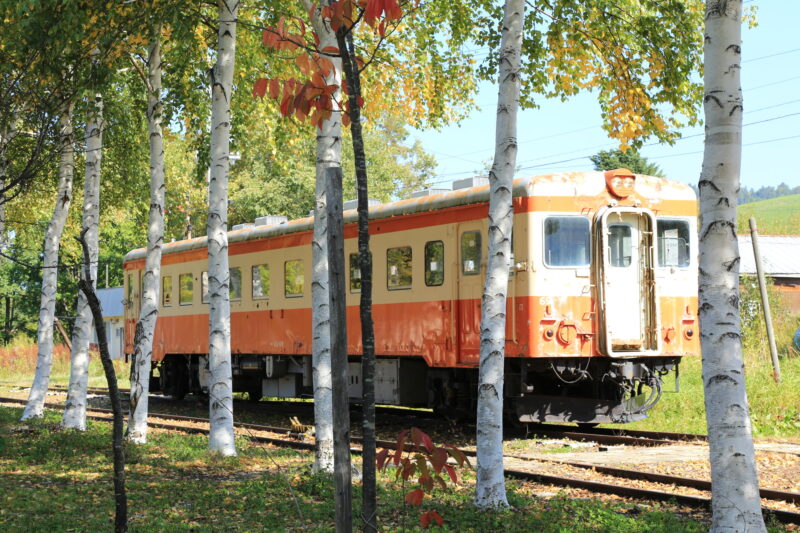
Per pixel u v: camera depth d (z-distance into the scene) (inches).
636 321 568.1
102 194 840.3
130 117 726.5
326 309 430.9
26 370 1558.8
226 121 508.1
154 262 571.8
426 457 191.0
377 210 647.8
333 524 319.3
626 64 561.3
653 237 568.1
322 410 428.5
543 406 565.6
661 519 322.3
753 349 818.8
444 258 589.6
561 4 542.9
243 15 649.0
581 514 327.6
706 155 271.6
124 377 1339.8
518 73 354.3
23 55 401.7
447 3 618.8
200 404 888.9
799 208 3870.6
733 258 267.3
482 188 567.2
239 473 446.6
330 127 431.8
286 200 1561.3
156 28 499.8
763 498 361.7
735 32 271.3
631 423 620.1
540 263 541.3
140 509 351.9
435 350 594.9
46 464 465.7
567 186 551.8
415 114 693.9
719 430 263.6
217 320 504.1
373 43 652.1
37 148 421.7
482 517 321.1
